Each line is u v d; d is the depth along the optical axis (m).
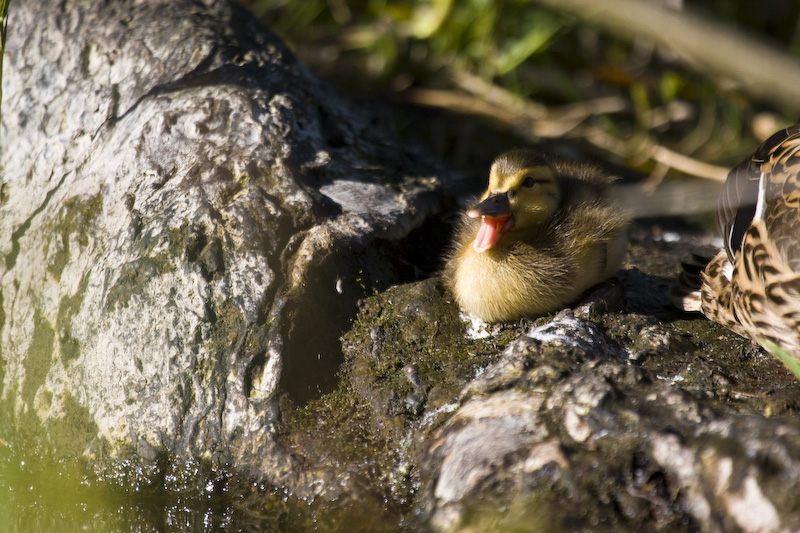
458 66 15.11
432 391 6.95
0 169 9.45
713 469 5.65
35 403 7.75
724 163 13.66
